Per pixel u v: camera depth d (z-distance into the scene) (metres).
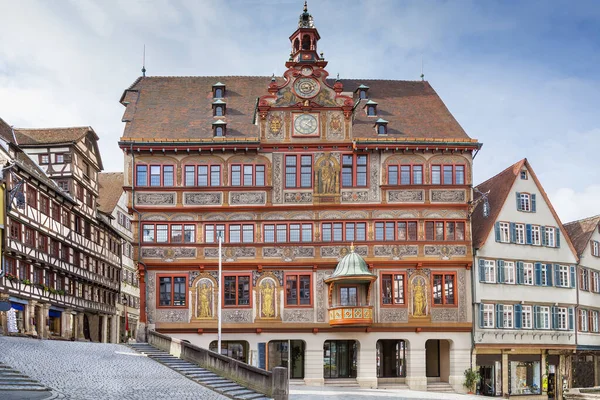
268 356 41.09
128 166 41.25
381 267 41.25
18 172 43.84
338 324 39.72
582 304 49.50
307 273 41.03
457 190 41.97
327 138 41.84
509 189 46.44
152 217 41.09
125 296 70.06
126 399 21.66
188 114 44.41
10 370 24.03
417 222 41.62
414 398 32.03
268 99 41.91
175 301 40.62
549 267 47.59
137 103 45.34
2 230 41.38
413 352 40.88
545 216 47.94
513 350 44.75
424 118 44.88
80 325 55.56
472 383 40.94
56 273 50.69
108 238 64.75
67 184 53.50
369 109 44.91
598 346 50.56
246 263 40.78
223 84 46.34
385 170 41.84
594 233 52.81
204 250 40.91
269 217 41.31
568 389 47.66
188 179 41.38
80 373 25.83
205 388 25.89
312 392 33.47
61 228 51.69
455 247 41.69
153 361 31.38
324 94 42.16
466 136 42.97
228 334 40.56
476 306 42.72
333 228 41.41
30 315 45.03
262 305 40.69
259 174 41.62
